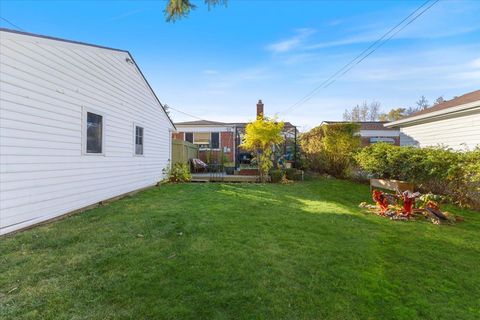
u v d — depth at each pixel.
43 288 2.53
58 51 5.23
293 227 4.68
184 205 6.41
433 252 3.70
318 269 3.08
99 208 6.07
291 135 14.74
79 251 3.43
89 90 6.27
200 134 20.20
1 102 4.02
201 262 3.16
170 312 2.22
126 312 2.21
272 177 11.47
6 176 4.10
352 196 8.06
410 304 2.46
